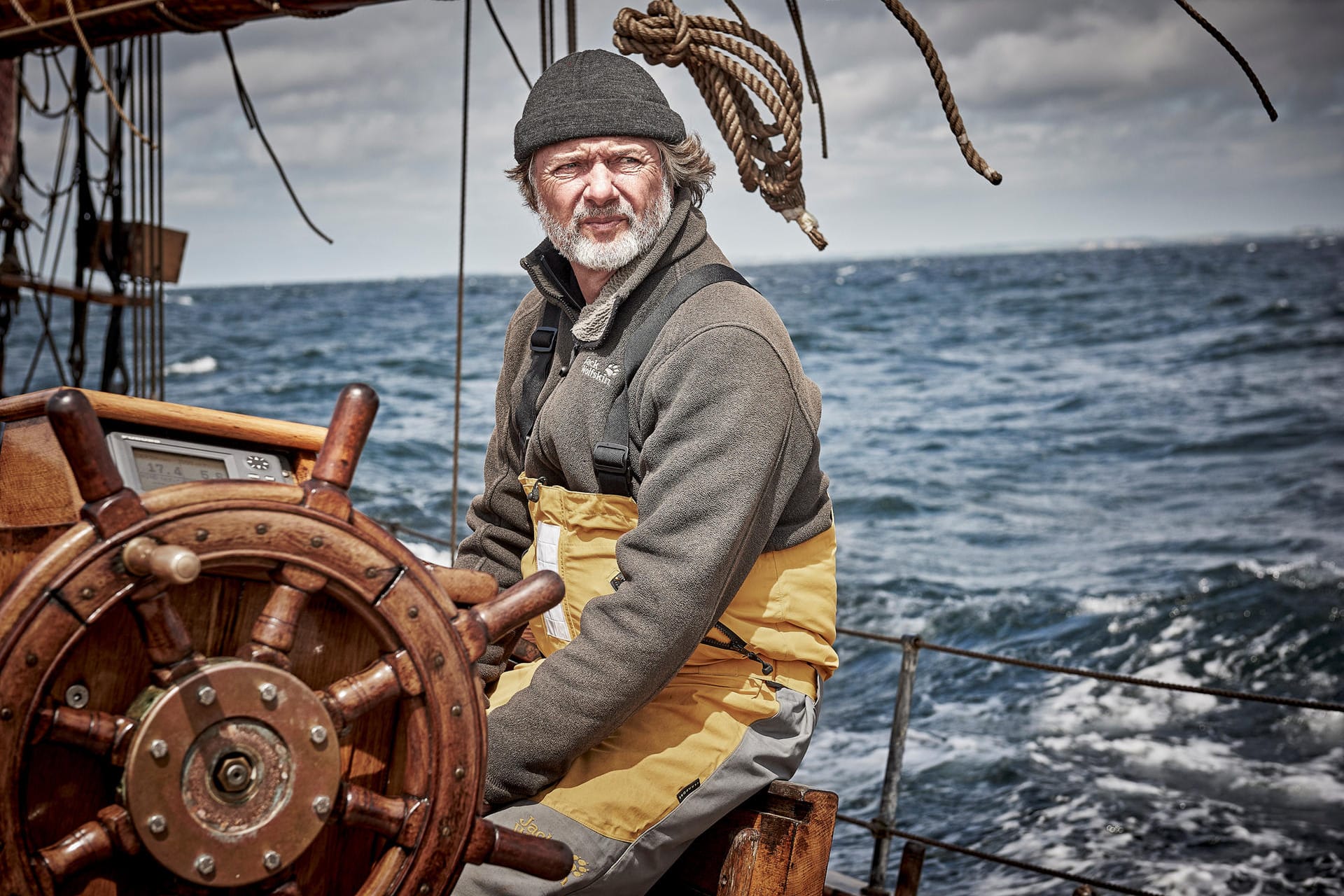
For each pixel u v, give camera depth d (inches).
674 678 70.3
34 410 52.7
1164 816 252.8
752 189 80.1
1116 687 342.3
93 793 46.5
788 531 73.5
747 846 67.3
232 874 45.9
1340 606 413.1
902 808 260.8
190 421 56.3
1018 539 542.9
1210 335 1433.3
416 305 2699.3
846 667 370.9
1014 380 1146.7
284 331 1760.6
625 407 72.7
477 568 87.0
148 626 45.4
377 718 52.3
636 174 73.9
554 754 64.5
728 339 68.4
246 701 46.0
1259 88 69.2
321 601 50.8
